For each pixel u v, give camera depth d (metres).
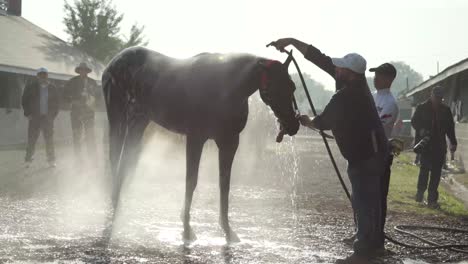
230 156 7.36
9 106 23.16
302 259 6.28
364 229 6.43
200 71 7.28
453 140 10.80
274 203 10.31
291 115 6.81
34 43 28.75
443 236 8.05
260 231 7.79
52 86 14.92
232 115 7.13
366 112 6.36
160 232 7.43
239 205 9.95
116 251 6.34
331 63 6.84
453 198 11.98
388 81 7.46
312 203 10.48
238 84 7.01
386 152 6.52
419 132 10.80
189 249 6.59
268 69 6.77
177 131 7.73
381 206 6.86
